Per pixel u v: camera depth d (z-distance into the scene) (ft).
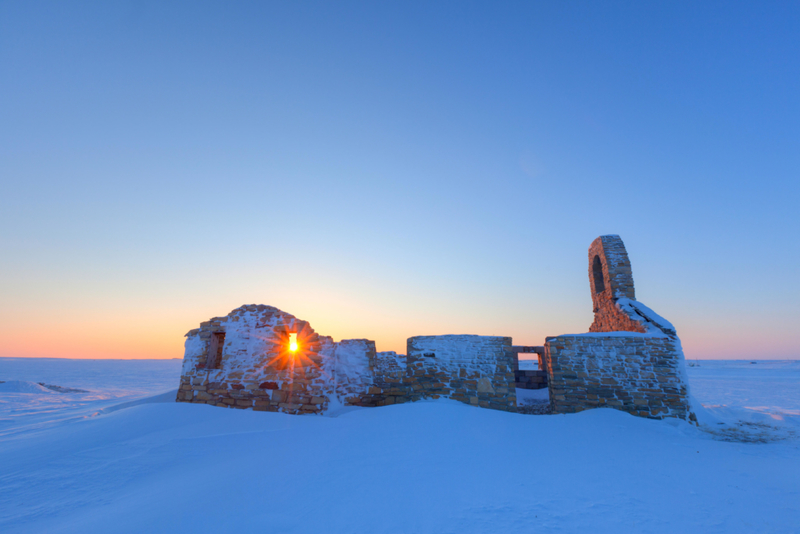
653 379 36.45
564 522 13.78
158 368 280.72
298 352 38.99
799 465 23.03
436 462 21.25
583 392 37.09
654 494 17.10
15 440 29.22
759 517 14.80
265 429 29.40
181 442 26.30
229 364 39.32
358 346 42.16
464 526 13.32
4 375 169.58
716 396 85.81
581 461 22.39
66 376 176.14
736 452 26.68
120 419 30.76
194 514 14.73
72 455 23.99
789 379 138.62
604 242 50.75
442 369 39.22
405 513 14.43
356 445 24.82
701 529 13.60
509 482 18.19
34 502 17.44
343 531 13.01
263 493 16.80
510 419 31.42
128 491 18.80
